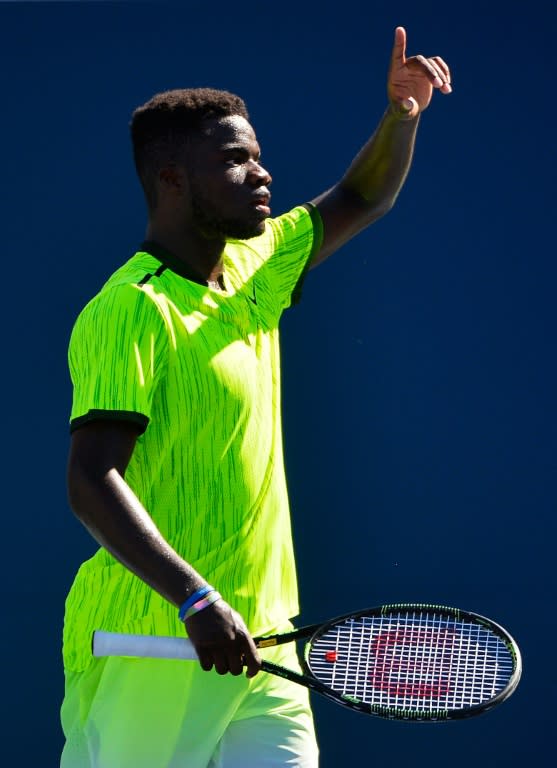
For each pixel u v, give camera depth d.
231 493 12.17
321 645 12.51
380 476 17.41
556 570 17.25
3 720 17.55
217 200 12.52
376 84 17.58
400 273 17.47
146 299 11.91
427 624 13.28
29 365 17.58
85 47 17.73
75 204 17.64
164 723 12.36
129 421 11.46
